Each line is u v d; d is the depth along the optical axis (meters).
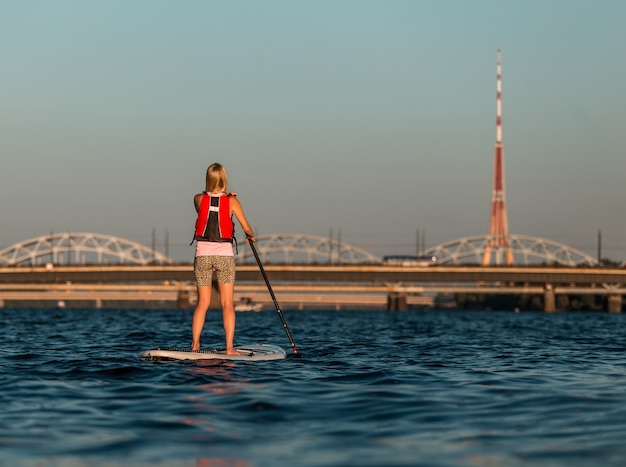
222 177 17.06
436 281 159.00
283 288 182.88
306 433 9.70
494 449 8.83
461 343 27.06
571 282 161.75
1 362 17.30
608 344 27.11
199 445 8.98
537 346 25.55
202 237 16.98
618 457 8.43
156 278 164.38
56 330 35.72
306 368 16.08
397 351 22.17
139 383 13.66
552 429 9.98
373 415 10.94
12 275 168.50
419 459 8.32
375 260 189.50
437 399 12.30
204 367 15.62
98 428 9.93
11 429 9.88
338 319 88.19
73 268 166.50
